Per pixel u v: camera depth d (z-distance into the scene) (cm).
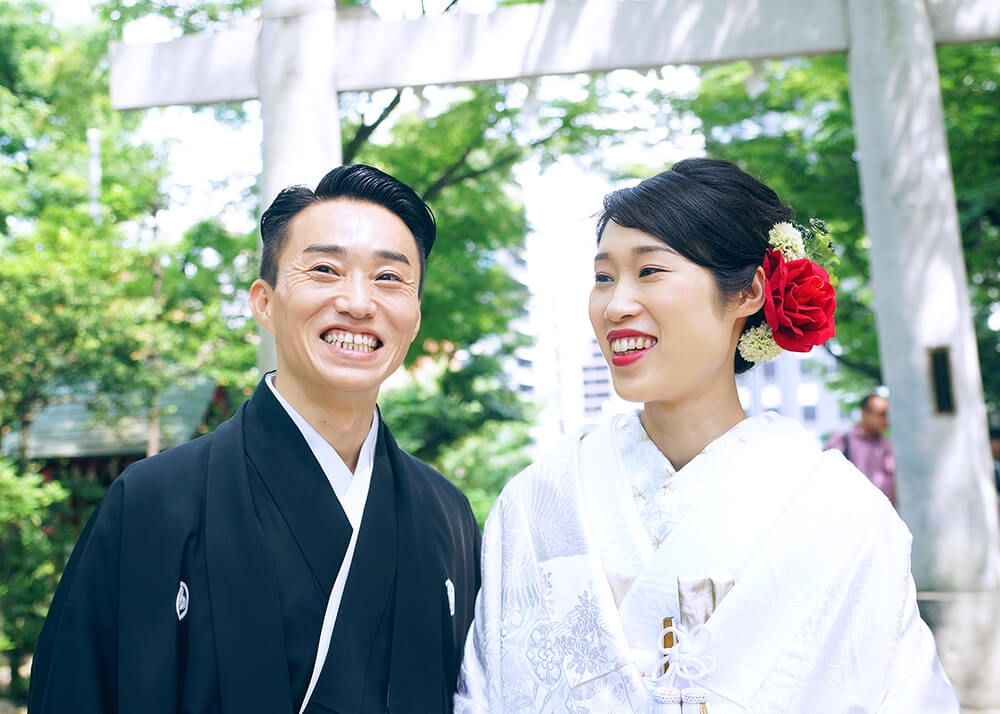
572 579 185
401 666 205
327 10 477
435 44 484
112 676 192
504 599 197
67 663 189
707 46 479
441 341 1038
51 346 818
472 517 252
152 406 976
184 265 1033
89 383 1020
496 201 956
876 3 475
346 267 205
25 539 819
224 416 1223
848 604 172
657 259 182
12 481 758
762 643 167
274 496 203
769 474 180
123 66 491
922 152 471
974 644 450
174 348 914
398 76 482
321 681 194
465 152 899
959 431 463
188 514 197
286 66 471
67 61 1083
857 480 183
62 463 1088
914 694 171
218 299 1022
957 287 471
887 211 474
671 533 178
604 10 480
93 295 829
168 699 186
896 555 178
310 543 201
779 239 189
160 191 1034
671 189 185
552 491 197
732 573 172
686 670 166
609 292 189
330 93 478
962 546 460
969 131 775
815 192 824
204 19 891
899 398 472
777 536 173
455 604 226
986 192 785
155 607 190
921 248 469
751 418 189
